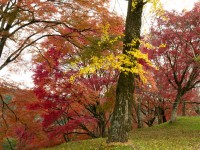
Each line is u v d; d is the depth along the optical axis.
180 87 23.88
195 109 40.19
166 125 23.95
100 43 10.60
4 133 14.50
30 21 11.06
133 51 11.05
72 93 15.66
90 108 18.89
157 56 23.11
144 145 13.55
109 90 15.92
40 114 16.64
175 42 22.16
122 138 12.04
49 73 15.08
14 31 11.27
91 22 11.45
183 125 23.17
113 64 10.42
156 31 22.23
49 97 15.58
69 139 20.81
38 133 15.35
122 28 12.44
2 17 9.95
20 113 14.56
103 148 11.93
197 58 17.08
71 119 17.81
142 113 34.91
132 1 11.70
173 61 23.81
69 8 11.03
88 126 20.61
